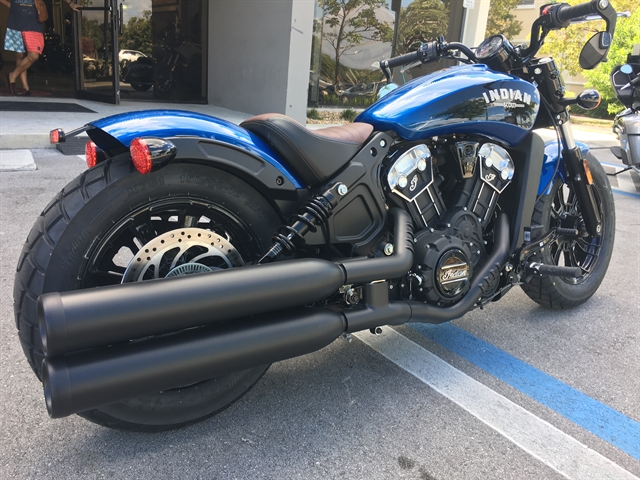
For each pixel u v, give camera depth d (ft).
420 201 7.59
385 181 7.19
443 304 7.58
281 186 6.37
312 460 6.10
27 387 7.04
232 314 5.43
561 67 63.72
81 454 5.95
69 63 43.65
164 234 5.79
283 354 5.77
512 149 8.54
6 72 44.24
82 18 33.47
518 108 8.00
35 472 5.64
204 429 6.51
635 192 22.66
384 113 7.25
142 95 39.70
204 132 5.86
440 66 32.40
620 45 53.57
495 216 8.84
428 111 7.25
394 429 6.73
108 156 6.26
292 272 5.78
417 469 6.07
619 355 8.98
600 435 6.89
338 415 6.94
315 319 6.01
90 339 4.66
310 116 35.88
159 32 39.34
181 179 5.88
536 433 6.85
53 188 15.94
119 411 5.66
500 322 10.03
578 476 6.15
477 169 7.95
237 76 35.91
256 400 7.15
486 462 6.26
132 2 38.22
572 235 9.82
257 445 6.29
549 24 8.07
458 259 7.45
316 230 6.70
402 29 40.81
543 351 8.98
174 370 5.06
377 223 7.20
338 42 38.09
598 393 7.83
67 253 5.38
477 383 7.89
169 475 5.74
